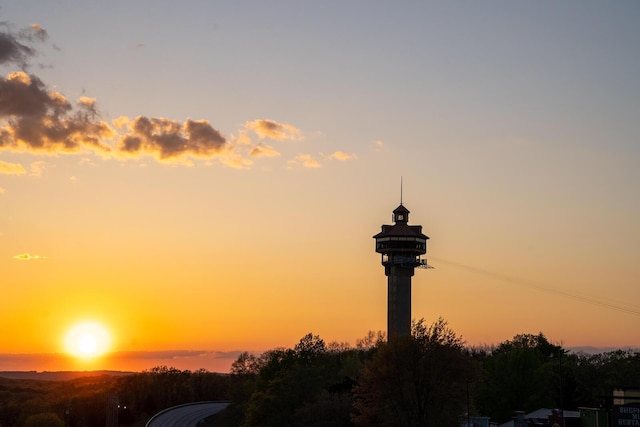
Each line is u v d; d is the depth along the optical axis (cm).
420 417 12506
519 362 18850
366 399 12825
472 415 15375
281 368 18762
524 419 13650
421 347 12725
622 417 11544
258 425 16438
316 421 14188
